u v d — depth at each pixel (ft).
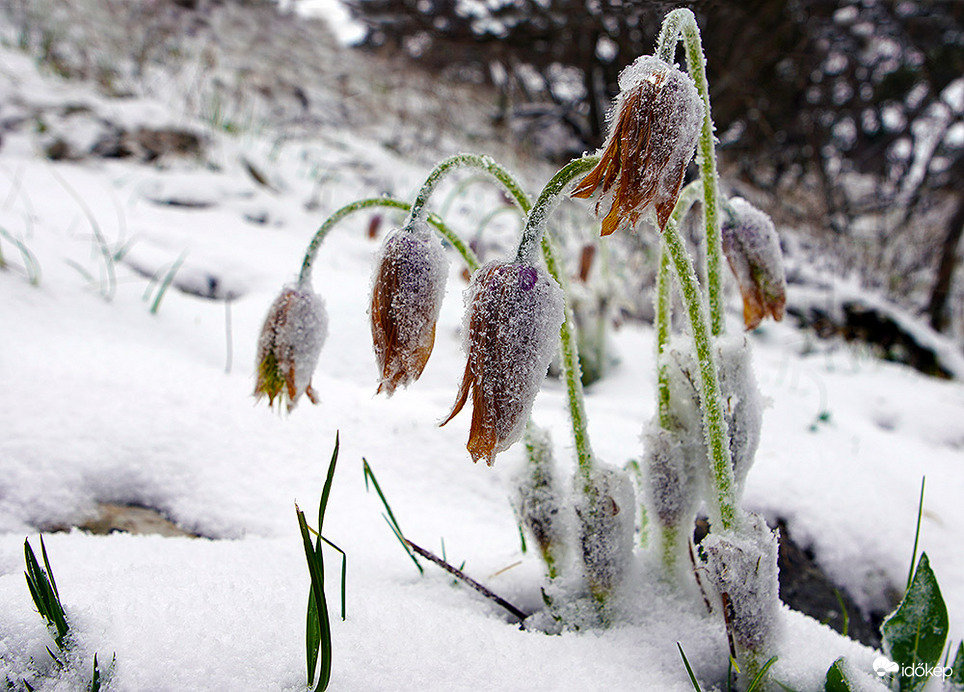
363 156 3.42
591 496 0.59
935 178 3.84
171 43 3.80
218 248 1.65
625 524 0.60
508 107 4.12
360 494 0.85
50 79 2.58
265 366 0.64
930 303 3.10
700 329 0.56
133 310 1.23
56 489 0.77
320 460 0.89
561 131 4.25
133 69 3.21
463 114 4.64
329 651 0.46
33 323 1.07
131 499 0.80
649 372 1.51
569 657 0.55
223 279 1.54
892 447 1.24
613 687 0.52
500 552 0.75
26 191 1.68
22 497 0.75
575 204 3.12
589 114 3.61
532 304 0.50
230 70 3.91
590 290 1.51
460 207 2.96
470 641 0.55
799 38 3.47
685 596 0.63
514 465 0.64
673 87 0.48
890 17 3.57
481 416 0.50
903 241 3.64
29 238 1.35
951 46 3.64
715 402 0.56
